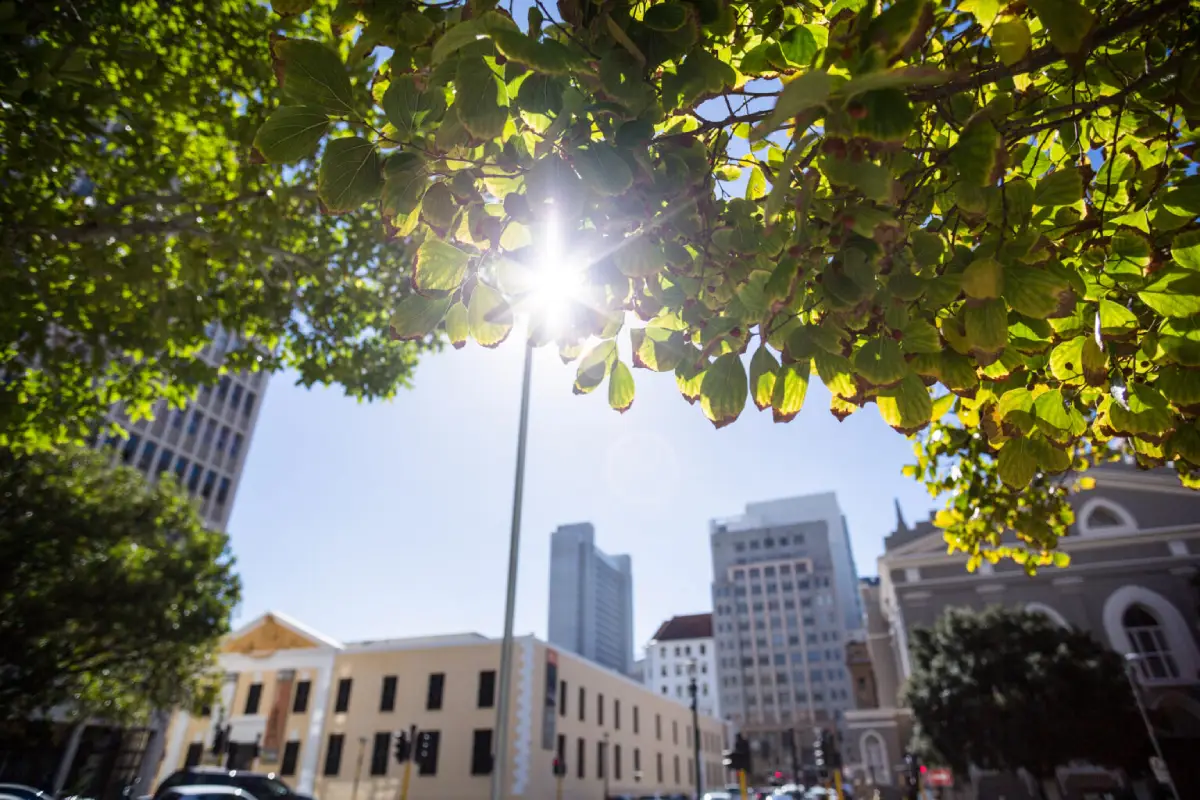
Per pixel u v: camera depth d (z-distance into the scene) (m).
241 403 36.78
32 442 8.45
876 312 1.88
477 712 31.50
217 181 8.59
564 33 1.60
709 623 121.31
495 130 1.47
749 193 2.43
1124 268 2.10
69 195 6.96
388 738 32.16
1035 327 2.01
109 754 25.69
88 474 15.95
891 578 35.03
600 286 1.78
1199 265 1.96
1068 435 2.24
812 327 1.92
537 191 1.53
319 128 1.53
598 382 2.13
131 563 15.52
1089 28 1.47
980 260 1.67
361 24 1.74
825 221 1.83
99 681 17.48
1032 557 5.31
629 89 1.53
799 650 101.19
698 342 2.32
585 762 36.41
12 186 5.88
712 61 1.66
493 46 1.46
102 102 5.41
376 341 10.73
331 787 31.55
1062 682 23.30
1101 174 2.48
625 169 1.54
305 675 34.84
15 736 16.47
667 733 51.34
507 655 12.88
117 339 7.48
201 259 7.84
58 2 5.36
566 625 167.12
